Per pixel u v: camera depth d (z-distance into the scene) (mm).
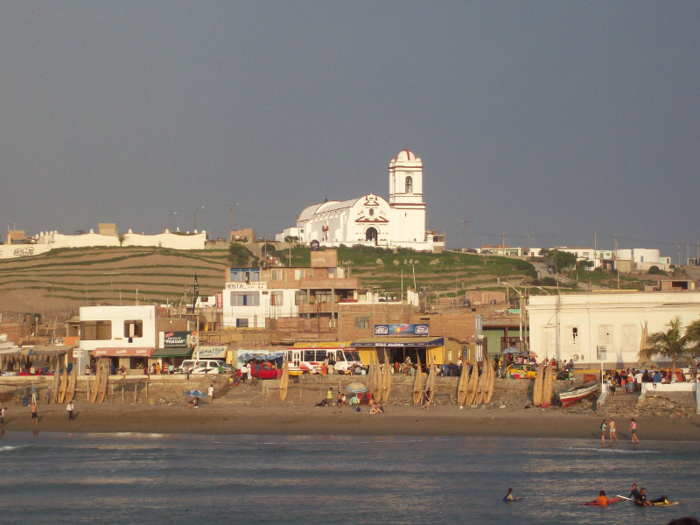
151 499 59688
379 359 98875
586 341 99000
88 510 57688
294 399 87250
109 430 81125
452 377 89000
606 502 55625
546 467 64000
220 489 61656
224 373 92812
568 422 76062
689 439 70688
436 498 58094
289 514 56031
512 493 57250
